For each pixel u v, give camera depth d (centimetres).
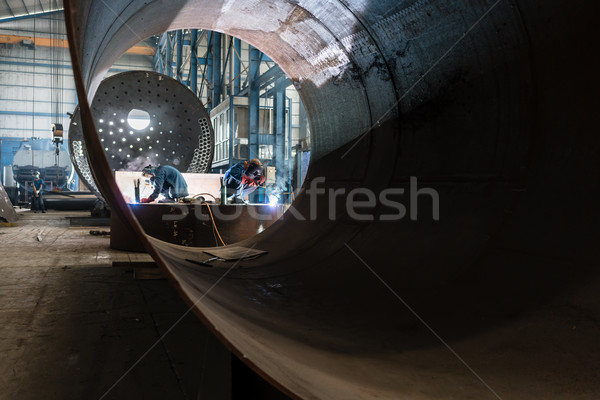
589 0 215
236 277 298
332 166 469
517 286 212
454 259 258
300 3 358
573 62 228
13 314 286
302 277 304
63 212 1575
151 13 323
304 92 505
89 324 267
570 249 207
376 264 295
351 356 174
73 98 3619
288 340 175
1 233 817
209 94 2023
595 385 150
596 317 176
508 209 254
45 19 3428
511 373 162
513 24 254
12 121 3484
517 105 266
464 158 301
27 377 190
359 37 363
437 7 287
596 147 218
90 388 181
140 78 870
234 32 470
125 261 463
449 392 149
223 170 1850
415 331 204
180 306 312
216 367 158
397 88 361
